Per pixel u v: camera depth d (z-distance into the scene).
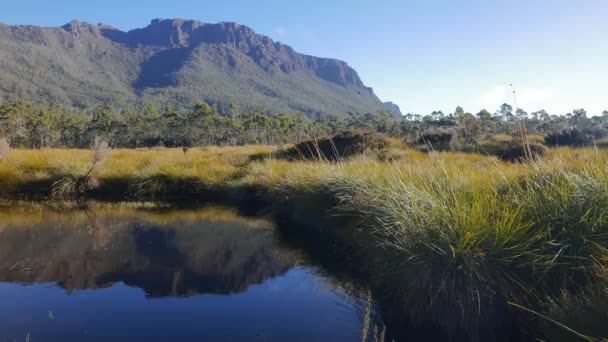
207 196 12.98
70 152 17.05
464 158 10.91
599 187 4.89
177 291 5.42
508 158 12.97
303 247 7.53
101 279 5.81
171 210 11.09
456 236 4.78
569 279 4.37
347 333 4.32
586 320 3.45
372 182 7.64
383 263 5.65
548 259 4.52
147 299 5.14
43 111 72.38
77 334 4.18
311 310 4.87
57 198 12.12
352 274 6.09
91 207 11.21
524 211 5.12
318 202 8.95
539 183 5.82
